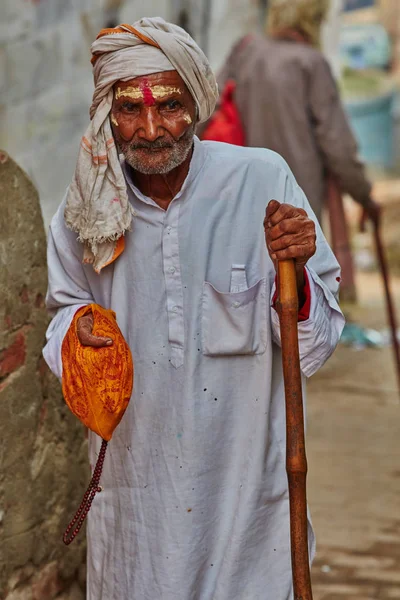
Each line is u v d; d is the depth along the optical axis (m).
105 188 3.22
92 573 3.62
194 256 3.35
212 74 3.22
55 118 8.98
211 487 3.42
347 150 7.47
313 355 3.28
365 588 4.80
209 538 3.44
